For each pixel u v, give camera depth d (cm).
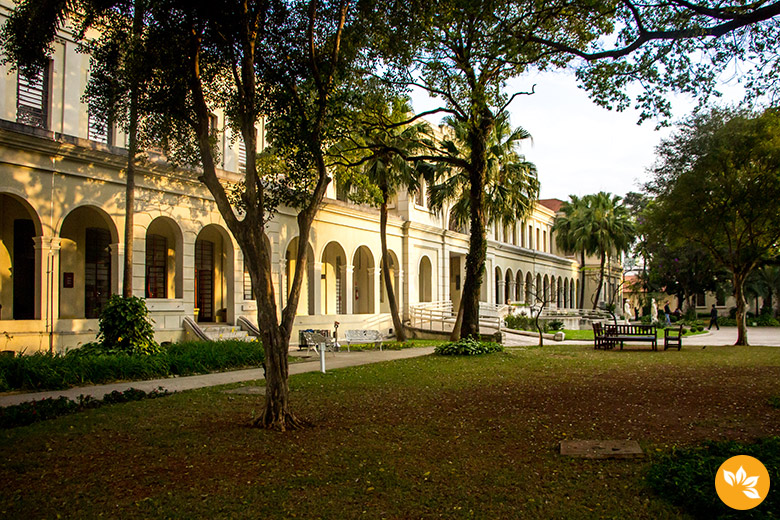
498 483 610
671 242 2545
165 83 960
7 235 1755
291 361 1830
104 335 1559
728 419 898
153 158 1900
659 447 732
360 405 1045
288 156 969
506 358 1858
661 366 1661
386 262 2727
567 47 1062
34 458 696
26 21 956
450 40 1322
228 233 2247
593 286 7219
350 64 1184
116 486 602
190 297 2061
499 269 4800
